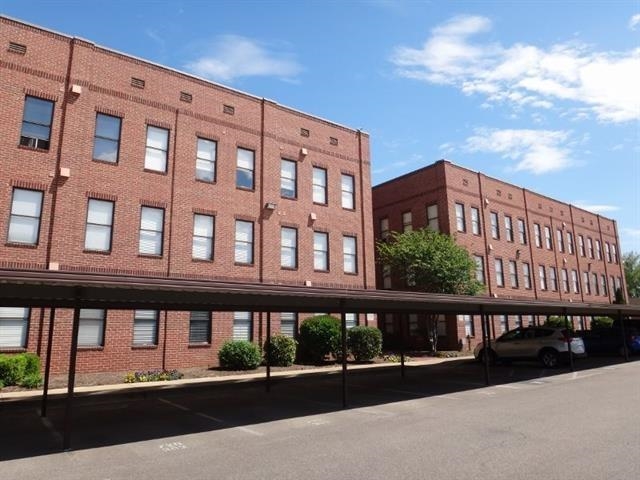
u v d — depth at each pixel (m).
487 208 35.84
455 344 30.30
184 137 21.25
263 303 11.76
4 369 13.95
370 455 7.36
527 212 40.16
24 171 16.92
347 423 9.97
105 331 17.73
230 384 15.42
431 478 6.18
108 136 19.20
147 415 11.12
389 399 13.08
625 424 9.02
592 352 28.12
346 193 27.27
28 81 17.50
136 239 19.16
